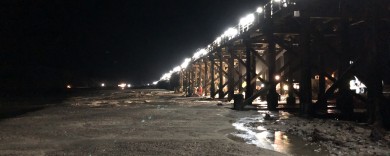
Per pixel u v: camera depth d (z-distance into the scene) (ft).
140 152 31.40
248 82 77.71
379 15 48.06
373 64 46.57
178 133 41.24
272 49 63.93
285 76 65.57
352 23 56.80
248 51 77.46
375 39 47.26
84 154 30.78
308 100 52.80
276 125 45.91
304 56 52.85
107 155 30.37
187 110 71.92
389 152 29.91
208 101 106.32
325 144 33.68
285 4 55.72
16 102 118.21
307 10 52.54
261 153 30.58
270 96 66.49
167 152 31.30
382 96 45.60
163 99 126.62
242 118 55.42
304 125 44.60
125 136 39.34
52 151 31.96
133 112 68.49
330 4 52.70
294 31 63.31
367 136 36.63
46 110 77.20
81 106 91.09
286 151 31.19
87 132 42.27
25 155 30.42
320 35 53.98
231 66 99.19
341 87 52.01
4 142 36.14
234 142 35.47
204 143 35.06
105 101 118.11
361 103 66.33
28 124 50.03
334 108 60.59
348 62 53.21
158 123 50.31
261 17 68.33
